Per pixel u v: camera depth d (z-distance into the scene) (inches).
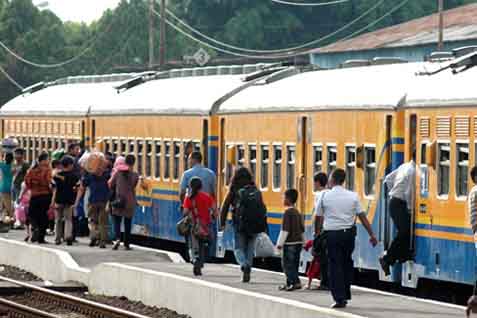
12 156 3191.4
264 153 2539.4
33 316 2068.2
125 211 2694.4
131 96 3206.2
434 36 4503.0
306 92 2412.6
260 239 2068.2
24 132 3848.4
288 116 2445.9
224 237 2628.0
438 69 2062.0
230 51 7332.7
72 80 3828.7
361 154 2180.1
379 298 1840.6
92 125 3383.4
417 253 2016.5
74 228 2915.8
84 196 2893.7
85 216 3048.7
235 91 2733.8
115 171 2704.2
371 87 2201.0
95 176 2755.9
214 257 2687.0
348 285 1743.4
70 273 2493.8
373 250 2133.4
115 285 2293.3
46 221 2839.6
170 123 2928.2
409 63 2207.2
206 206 2142.0
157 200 2987.2
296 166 2409.0
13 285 2411.4
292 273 1955.0
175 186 2888.8
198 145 2773.1
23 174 3169.3
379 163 2127.2
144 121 3075.8
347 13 7253.9
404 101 2079.2
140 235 3152.1
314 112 2349.9
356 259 2186.3
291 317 1670.8
